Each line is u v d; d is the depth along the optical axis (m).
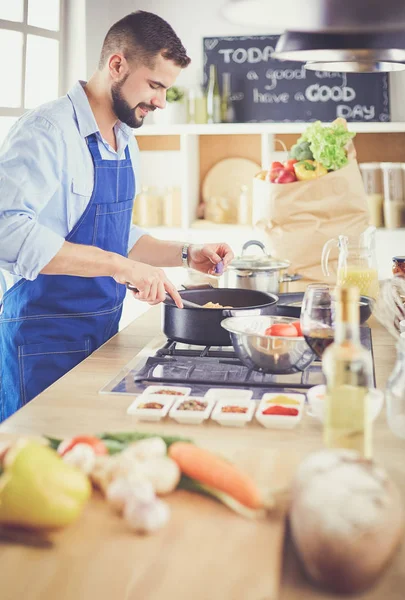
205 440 1.24
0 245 1.95
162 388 1.49
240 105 4.52
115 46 2.13
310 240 2.86
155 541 0.86
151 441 1.03
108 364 1.76
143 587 0.78
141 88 2.15
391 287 2.00
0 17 3.74
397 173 4.20
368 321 2.25
